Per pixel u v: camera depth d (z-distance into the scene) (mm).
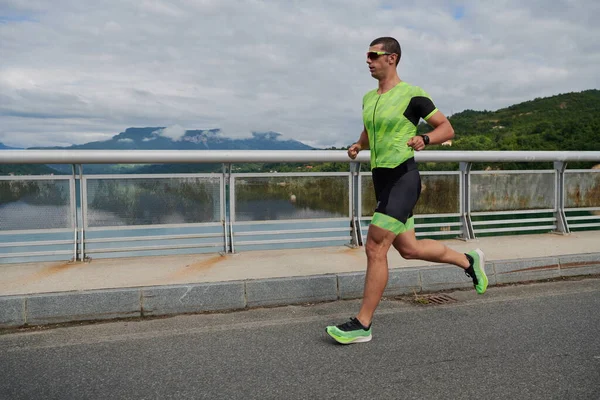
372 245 3377
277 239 6078
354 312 4102
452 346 3256
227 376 2787
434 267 4801
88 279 4484
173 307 4086
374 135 3447
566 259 5391
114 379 2764
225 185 5895
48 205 5430
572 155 7109
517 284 5086
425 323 3771
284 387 2631
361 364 2949
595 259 5508
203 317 3986
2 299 3768
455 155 6492
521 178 7133
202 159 5551
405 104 3348
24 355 3164
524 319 3850
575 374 2773
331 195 6254
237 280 4285
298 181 6109
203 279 4461
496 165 7000
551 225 7375
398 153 3371
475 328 3637
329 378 2744
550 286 4969
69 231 5488
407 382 2682
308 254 5746
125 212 5621
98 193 5547
